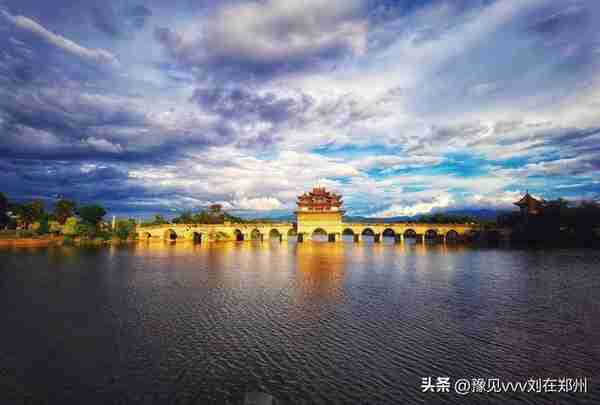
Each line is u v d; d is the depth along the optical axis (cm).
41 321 2980
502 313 3259
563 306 3519
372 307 3472
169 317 3111
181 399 1780
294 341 2538
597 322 2981
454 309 3397
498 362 2191
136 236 14162
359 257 8375
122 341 2528
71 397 1795
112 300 3744
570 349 2394
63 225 12575
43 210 14288
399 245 12862
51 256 7956
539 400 1769
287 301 3716
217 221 16975
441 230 13450
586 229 10844
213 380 1969
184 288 4409
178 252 9581
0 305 3509
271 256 8606
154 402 1753
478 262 7181
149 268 6250
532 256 8175
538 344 2488
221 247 11794
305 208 14650
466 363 2180
